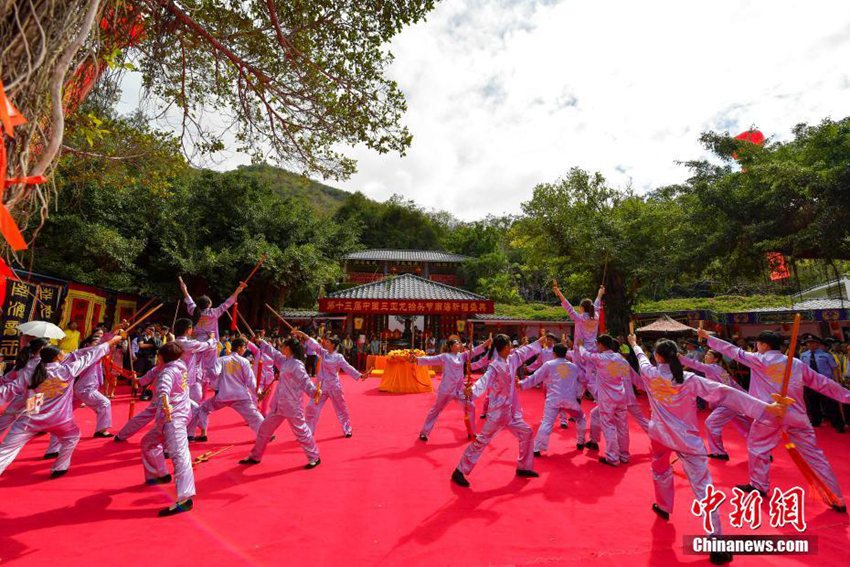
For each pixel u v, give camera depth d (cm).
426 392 1093
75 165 628
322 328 1564
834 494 362
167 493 381
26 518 325
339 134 626
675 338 1494
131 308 1614
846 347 795
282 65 577
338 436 612
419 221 4675
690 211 1072
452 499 380
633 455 534
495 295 3238
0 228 195
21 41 209
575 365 566
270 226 2084
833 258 880
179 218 1838
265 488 399
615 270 1544
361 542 298
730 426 707
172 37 528
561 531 320
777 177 834
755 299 1947
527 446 447
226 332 1260
